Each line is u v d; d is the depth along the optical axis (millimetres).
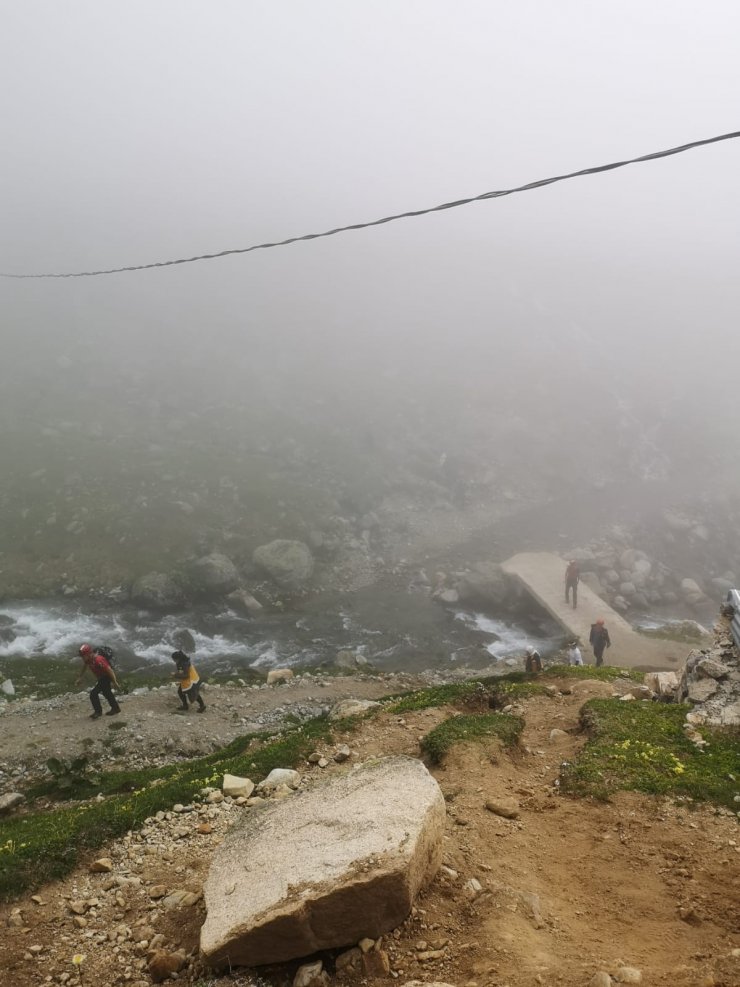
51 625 23938
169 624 24953
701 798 6840
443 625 26453
